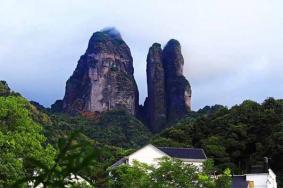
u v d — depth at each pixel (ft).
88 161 15.85
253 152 417.28
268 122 431.02
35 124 130.93
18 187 16.01
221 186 192.13
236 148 417.49
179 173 172.04
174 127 490.08
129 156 278.26
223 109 486.79
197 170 185.16
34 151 118.73
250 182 290.15
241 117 447.01
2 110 123.54
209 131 454.40
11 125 125.90
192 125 469.57
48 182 16.05
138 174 171.83
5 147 115.55
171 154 317.83
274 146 389.19
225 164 382.22
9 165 106.42
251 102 467.52
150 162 279.49
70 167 15.94
